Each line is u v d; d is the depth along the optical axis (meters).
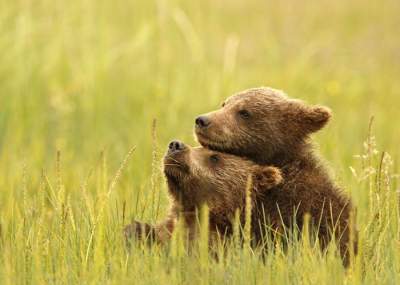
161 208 11.05
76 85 19.89
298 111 11.38
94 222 10.04
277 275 8.94
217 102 20.17
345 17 34.25
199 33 25.30
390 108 22.86
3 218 11.14
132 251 9.46
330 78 25.00
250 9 33.53
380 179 10.71
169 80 20.97
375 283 9.10
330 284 8.85
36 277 8.94
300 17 33.66
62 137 18.52
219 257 9.31
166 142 17.92
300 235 10.09
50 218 11.01
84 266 9.30
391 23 34.12
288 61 26.48
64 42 20.94
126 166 15.09
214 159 10.42
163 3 22.84
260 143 11.33
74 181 14.45
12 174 14.69
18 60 19.56
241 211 10.27
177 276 8.91
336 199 10.47
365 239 9.87
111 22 24.62
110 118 19.22
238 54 27.69
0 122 18.17
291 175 10.60
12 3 20.64
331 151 15.20
